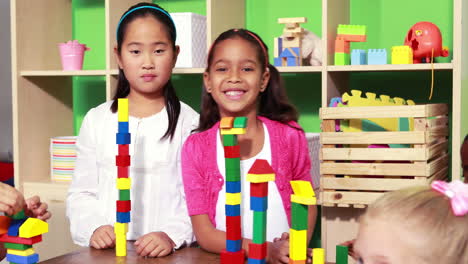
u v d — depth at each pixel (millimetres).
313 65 2035
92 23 2646
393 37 2203
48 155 2512
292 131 1345
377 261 698
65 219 2258
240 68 1243
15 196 959
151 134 1572
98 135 1590
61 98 2586
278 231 1289
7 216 979
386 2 2205
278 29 2352
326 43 1932
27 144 2408
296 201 866
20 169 2371
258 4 2373
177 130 1576
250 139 1289
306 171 1370
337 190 1740
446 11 2125
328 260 1986
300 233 870
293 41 2012
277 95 1389
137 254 1134
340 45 1964
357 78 2244
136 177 1562
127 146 1108
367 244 711
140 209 1547
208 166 1272
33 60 2432
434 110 1731
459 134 1791
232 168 938
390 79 2203
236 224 943
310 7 2305
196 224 1239
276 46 2055
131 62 1543
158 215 1548
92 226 1441
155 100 1594
